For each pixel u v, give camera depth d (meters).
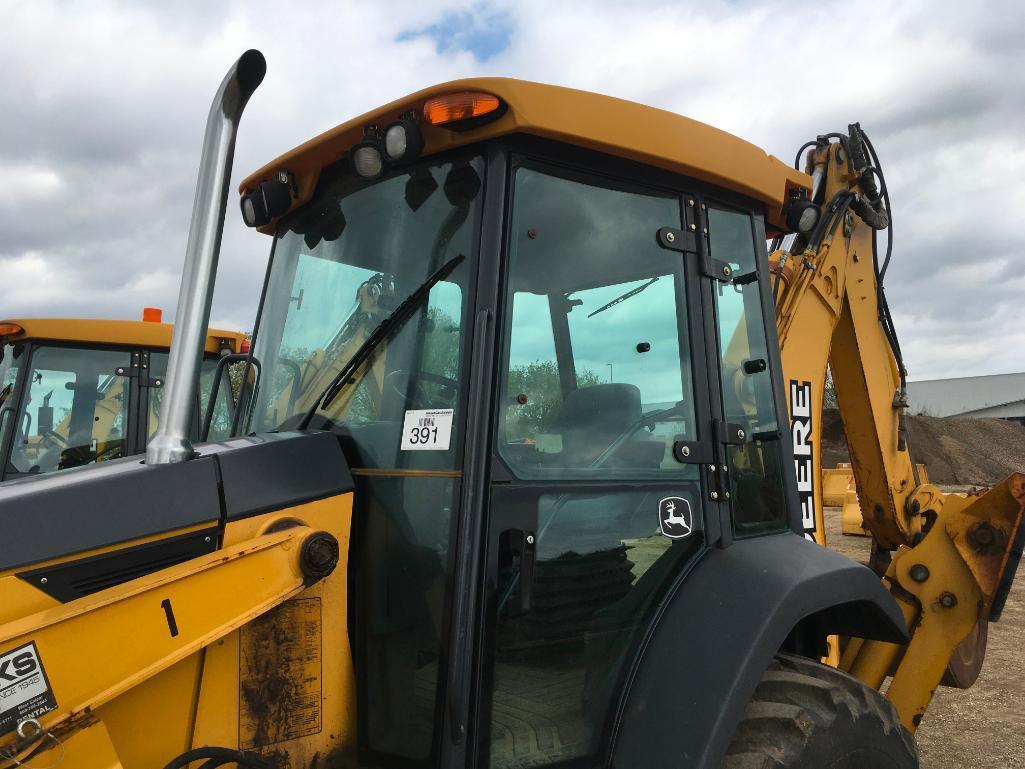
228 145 1.93
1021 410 51.34
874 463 3.97
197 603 1.87
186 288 1.95
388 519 2.13
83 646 1.74
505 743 1.97
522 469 2.07
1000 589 3.38
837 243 3.81
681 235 2.49
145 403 6.17
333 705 2.07
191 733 1.90
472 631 1.90
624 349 2.33
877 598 2.59
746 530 2.55
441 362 2.12
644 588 2.28
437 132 2.21
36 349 5.94
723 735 2.03
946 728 4.77
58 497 1.86
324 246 2.54
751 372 2.69
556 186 2.25
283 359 2.58
